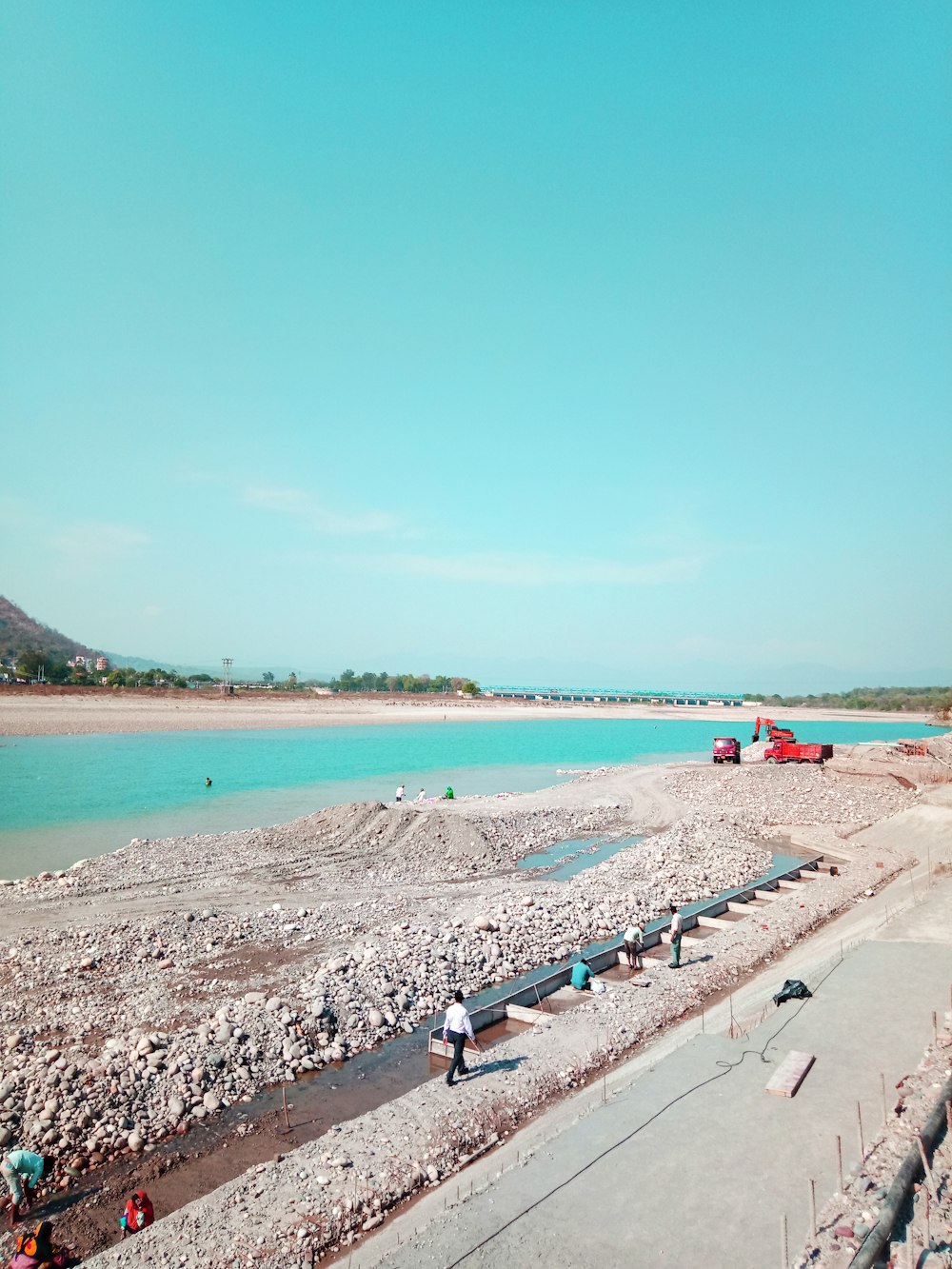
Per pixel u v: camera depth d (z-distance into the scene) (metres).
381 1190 13.38
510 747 108.69
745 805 57.12
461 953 25.31
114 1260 11.66
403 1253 11.09
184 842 41.53
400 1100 16.34
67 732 100.75
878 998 19.42
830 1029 17.73
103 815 50.22
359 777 71.50
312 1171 13.89
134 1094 16.69
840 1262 10.33
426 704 196.00
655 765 83.50
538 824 50.28
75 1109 16.00
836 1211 11.45
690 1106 14.66
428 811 45.66
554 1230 11.43
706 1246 10.88
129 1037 18.91
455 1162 14.41
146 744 91.75
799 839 46.44
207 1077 17.52
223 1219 12.61
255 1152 15.35
